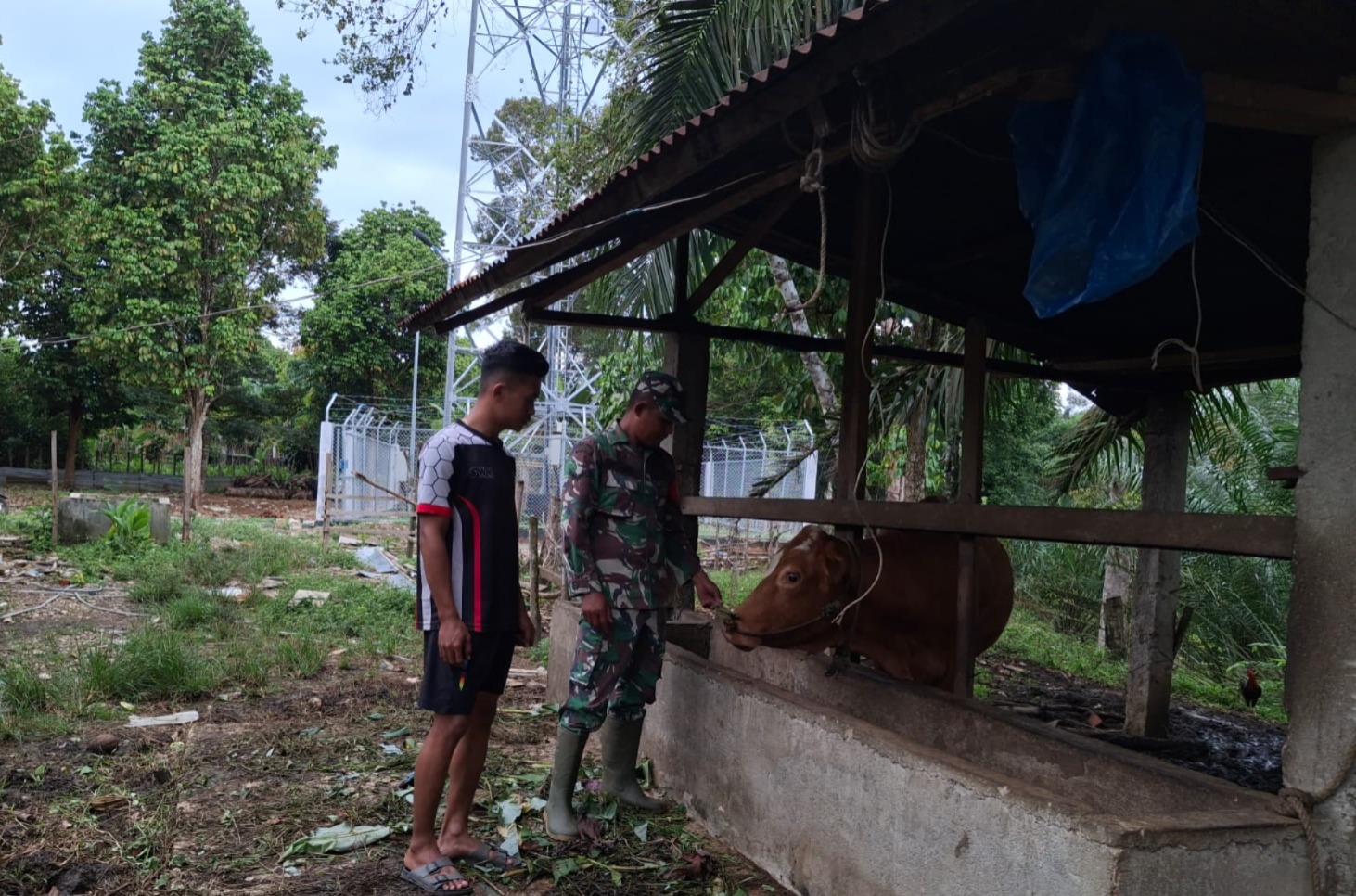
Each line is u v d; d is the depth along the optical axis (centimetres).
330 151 2484
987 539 475
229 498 2838
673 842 382
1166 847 224
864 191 413
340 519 2180
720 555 1505
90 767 439
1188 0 230
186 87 2253
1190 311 607
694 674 421
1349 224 243
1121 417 757
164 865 342
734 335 583
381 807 399
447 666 328
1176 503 693
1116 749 318
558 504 1224
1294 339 641
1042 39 245
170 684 589
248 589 1020
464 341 2828
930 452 995
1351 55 239
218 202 2227
